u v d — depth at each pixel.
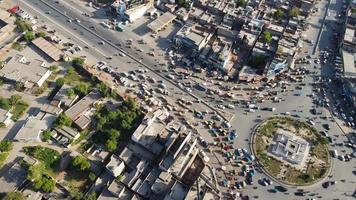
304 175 159.75
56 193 148.25
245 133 174.25
